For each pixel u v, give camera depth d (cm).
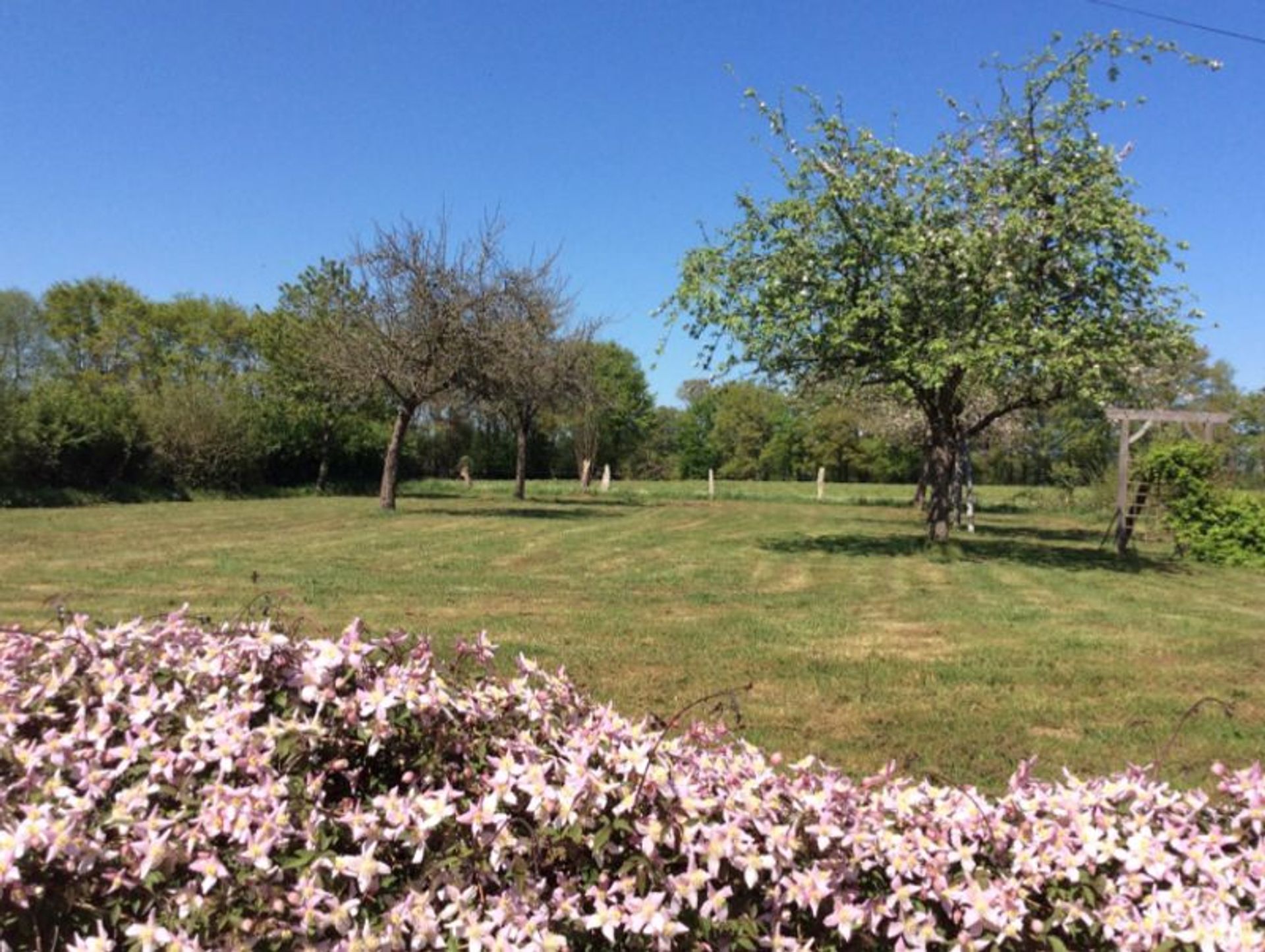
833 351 1534
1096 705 597
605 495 3812
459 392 2600
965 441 1830
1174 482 1647
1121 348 1417
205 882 183
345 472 3969
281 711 236
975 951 200
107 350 5375
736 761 239
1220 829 230
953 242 1456
